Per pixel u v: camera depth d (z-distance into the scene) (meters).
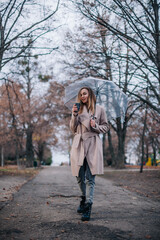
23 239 2.80
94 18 8.80
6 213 4.11
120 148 23.81
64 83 19.84
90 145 4.00
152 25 9.45
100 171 3.88
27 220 3.64
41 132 33.62
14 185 8.52
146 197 6.13
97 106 4.27
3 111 24.12
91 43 12.44
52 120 23.25
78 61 14.45
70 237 2.86
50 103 23.47
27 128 25.53
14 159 58.62
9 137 25.70
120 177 13.53
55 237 2.87
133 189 7.96
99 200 5.52
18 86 19.12
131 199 5.72
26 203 5.04
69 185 8.82
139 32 8.59
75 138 4.08
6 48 9.20
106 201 5.39
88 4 8.55
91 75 15.43
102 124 4.25
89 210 3.63
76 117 3.93
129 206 4.79
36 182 10.16
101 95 5.72
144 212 4.21
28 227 3.29
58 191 7.02
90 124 4.00
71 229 3.18
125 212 4.21
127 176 13.60
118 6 8.33
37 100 26.47
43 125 25.03
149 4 9.62
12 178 11.49
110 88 5.62
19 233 3.03
